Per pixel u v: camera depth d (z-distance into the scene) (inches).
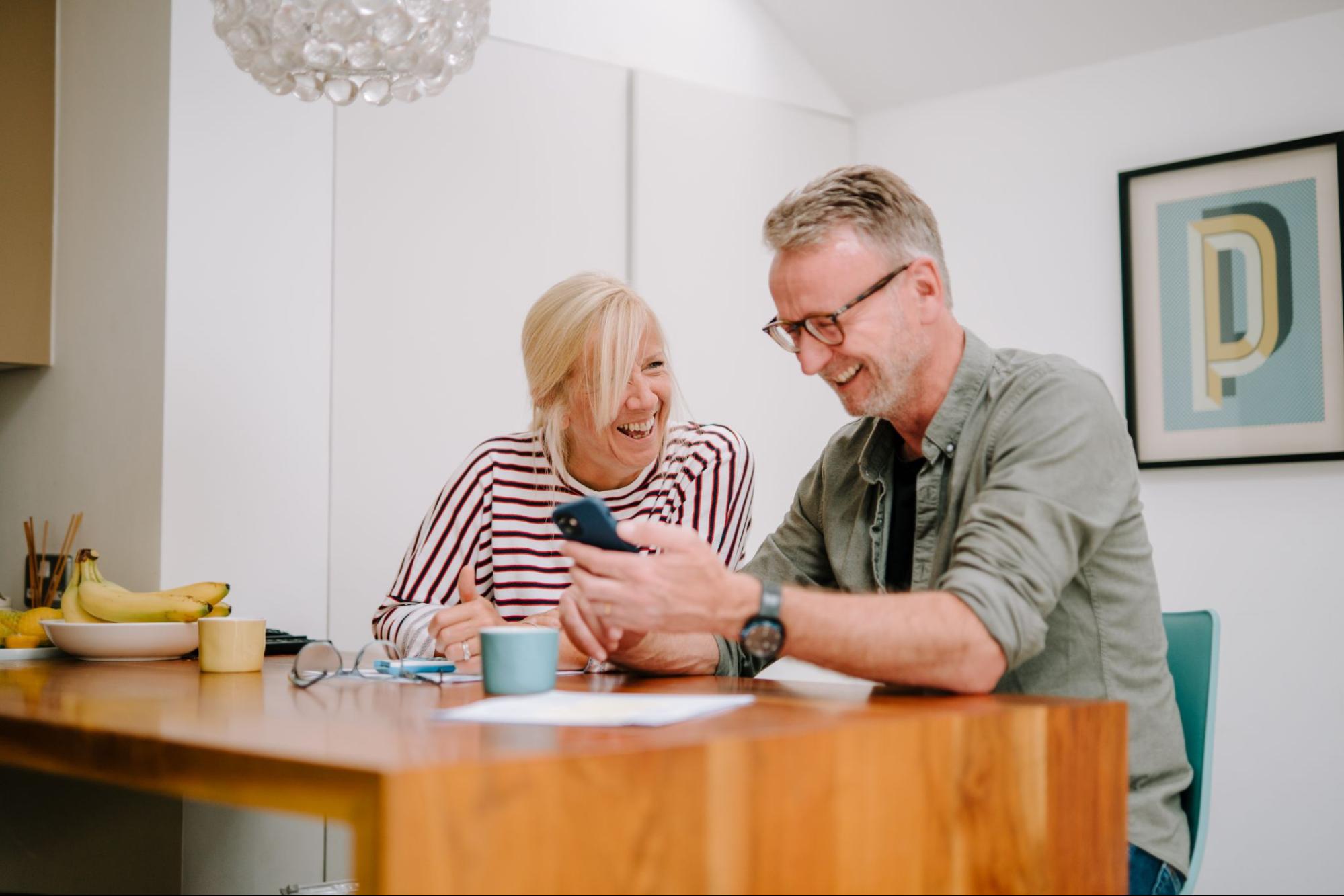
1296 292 114.5
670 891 34.9
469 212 118.7
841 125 147.2
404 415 113.7
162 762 39.0
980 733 43.1
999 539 51.6
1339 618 111.3
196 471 101.7
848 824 39.2
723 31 138.6
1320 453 112.3
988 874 42.9
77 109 115.8
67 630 78.5
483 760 32.1
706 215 135.6
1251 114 118.6
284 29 66.4
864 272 58.3
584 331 80.0
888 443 65.7
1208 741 58.7
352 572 110.0
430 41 68.2
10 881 72.2
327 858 85.5
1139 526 57.9
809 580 71.7
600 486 85.1
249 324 105.2
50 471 117.0
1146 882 54.7
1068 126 130.8
